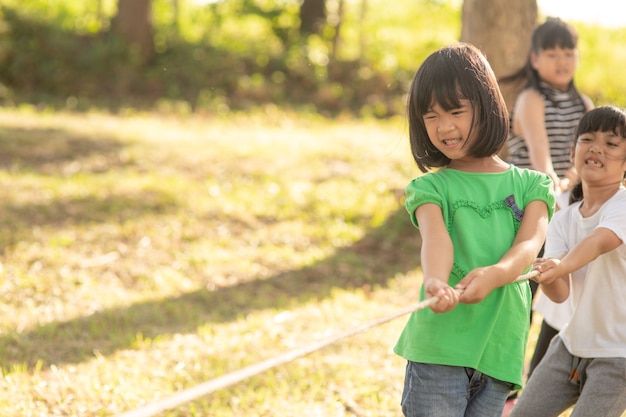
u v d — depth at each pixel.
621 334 3.65
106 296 7.23
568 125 5.42
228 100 19.89
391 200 10.80
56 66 20.25
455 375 3.26
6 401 4.93
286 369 5.66
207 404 5.10
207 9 24.50
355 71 21.20
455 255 3.26
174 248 8.70
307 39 22.64
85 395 5.13
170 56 21.50
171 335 6.33
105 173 11.48
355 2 27.00
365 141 14.81
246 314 7.01
